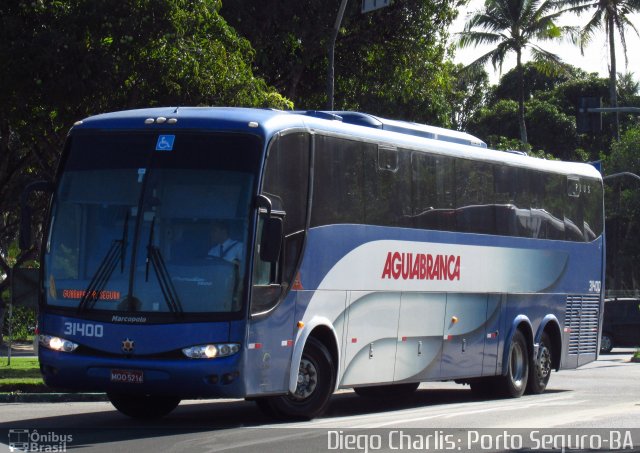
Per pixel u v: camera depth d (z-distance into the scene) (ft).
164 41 105.50
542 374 84.33
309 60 150.10
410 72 161.38
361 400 77.77
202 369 51.60
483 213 76.13
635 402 74.64
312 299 58.39
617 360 142.92
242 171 53.72
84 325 52.85
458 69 229.45
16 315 159.53
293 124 57.26
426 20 158.40
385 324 65.21
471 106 334.85
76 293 53.26
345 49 158.30
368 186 63.72
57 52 101.91
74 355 52.90
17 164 143.33
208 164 53.83
